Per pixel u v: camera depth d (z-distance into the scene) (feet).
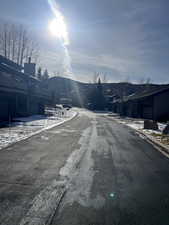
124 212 10.45
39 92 89.45
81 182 14.28
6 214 9.81
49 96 111.75
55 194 12.17
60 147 25.77
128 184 14.23
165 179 15.44
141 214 10.32
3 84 53.88
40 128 44.50
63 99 259.19
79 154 22.45
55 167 17.49
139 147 27.81
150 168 18.21
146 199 12.00
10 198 11.48
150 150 26.05
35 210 10.27
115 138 34.88
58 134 36.86
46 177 15.01
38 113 99.09
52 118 77.10
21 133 36.01
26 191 12.46
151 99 86.48
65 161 19.44
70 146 26.61
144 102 94.32
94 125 56.80
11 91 58.90
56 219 9.55
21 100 77.30
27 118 69.72
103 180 14.84
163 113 84.02
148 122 51.37
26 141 28.94
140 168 18.13
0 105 60.03
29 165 17.81
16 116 70.54
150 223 9.57
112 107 200.34
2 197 11.57
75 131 41.96
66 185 13.62
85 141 30.71
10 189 12.68
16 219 9.41
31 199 11.43
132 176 15.93
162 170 17.70
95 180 14.78
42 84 112.27
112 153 23.61
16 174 15.44
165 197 12.34
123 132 43.78
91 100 234.17
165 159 21.66
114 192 12.82
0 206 10.55
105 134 39.29
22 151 22.89
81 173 16.21
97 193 12.57
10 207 10.48
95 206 10.94
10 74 74.38
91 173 16.30
